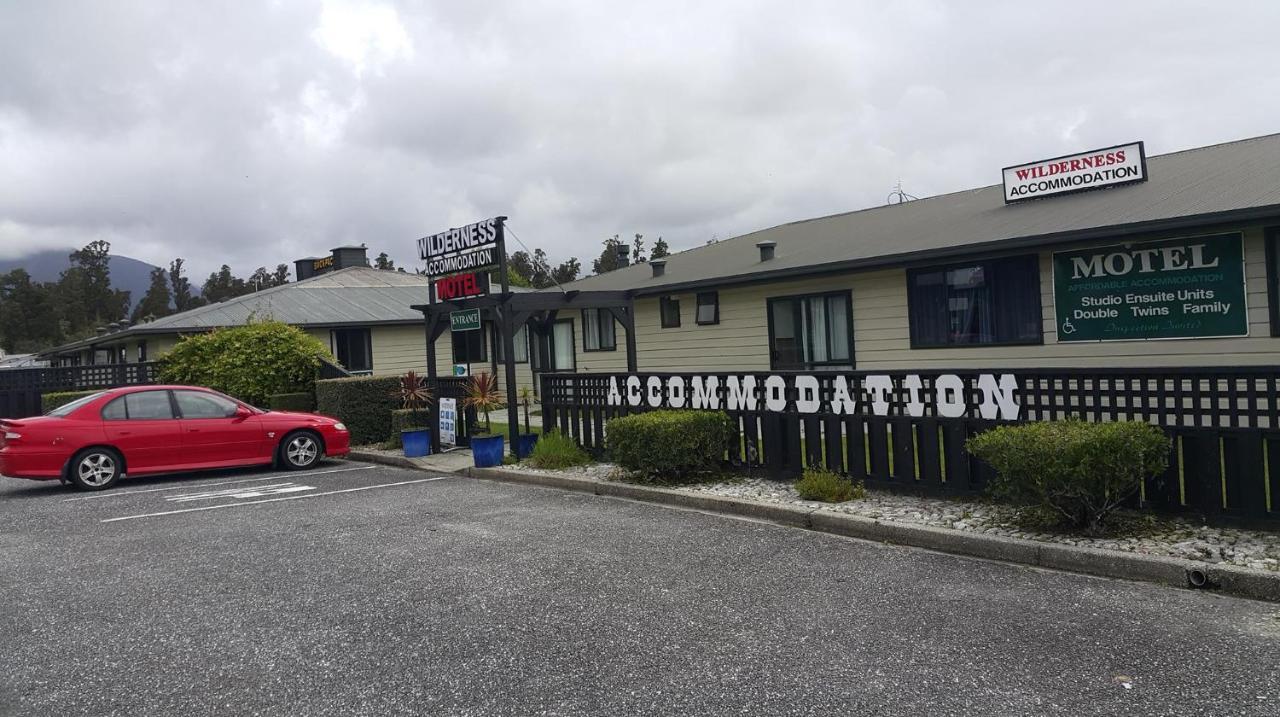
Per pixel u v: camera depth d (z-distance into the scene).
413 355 27.05
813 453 9.84
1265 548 6.33
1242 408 6.95
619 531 8.47
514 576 6.89
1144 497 7.30
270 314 22.78
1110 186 14.72
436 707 4.46
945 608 5.77
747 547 7.65
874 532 7.89
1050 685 4.46
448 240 14.30
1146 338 12.70
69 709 4.57
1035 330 13.93
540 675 4.83
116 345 28.42
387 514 9.78
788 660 4.93
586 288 22.59
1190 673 4.55
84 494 11.99
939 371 8.66
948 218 16.73
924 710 4.22
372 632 5.65
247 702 4.60
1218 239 11.95
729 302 18.91
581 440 12.93
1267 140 15.05
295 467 13.96
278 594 6.60
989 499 8.33
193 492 11.90
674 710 4.32
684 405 11.34
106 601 6.55
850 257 15.47
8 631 5.89
